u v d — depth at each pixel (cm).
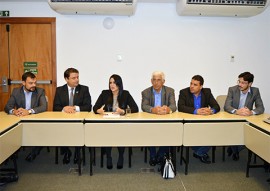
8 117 278
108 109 315
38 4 413
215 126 275
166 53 430
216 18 429
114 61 428
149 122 273
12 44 423
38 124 266
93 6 362
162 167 285
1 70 426
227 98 339
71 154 343
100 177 281
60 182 268
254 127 264
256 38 437
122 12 381
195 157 347
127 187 258
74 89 341
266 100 444
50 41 422
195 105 334
